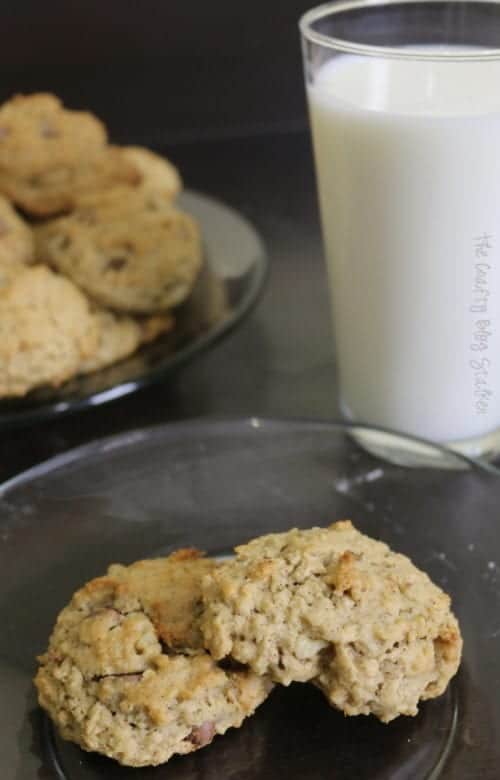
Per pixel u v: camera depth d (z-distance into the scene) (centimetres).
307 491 56
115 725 46
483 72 52
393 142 53
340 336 59
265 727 48
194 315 66
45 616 51
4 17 95
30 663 50
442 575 52
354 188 54
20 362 61
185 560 51
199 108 99
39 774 47
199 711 46
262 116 99
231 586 47
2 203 70
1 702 49
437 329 56
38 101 76
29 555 53
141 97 99
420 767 47
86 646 48
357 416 60
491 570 52
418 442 56
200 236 70
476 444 59
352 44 53
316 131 56
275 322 69
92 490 55
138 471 56
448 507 54
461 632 50
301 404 63
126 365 63
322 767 47
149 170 76
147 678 47
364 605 47
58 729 47
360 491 56
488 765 47
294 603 47
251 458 57
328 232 57
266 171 87
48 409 59
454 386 57
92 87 98
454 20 55
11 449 61
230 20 95
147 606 49
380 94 53
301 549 49
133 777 47
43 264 68
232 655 47
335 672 47
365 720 48
